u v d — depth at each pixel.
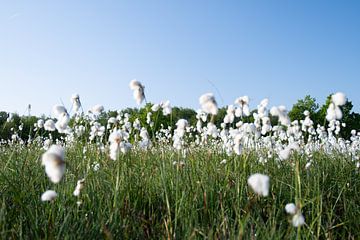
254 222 0.64
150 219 0.67
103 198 0.72
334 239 0.68
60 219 0.64
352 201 0.79
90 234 0.60
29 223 0.62
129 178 0.76
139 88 0.65
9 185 0.69
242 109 0.82
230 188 0.79
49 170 0.39
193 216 0.64
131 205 0.73
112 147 0.63
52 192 0.49
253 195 0.74
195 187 0.76
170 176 0.81
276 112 0.60
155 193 0.78
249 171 0.88
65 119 0.69
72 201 0.67
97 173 0.81
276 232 0.62
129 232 0.63
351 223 0.73
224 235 0.57
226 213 0.68
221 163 0.96
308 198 0.76
